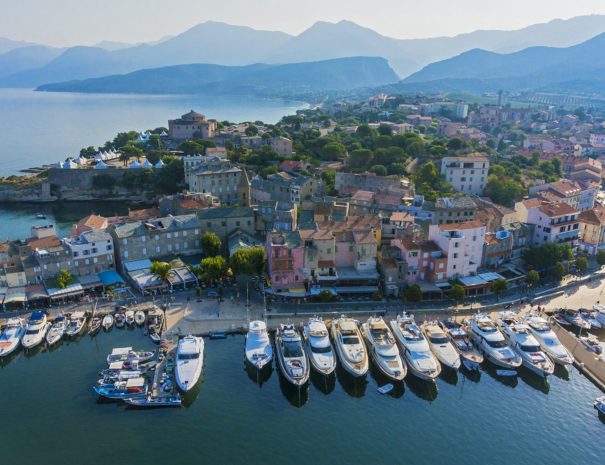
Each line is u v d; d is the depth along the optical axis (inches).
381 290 4960.6
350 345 3887.8
